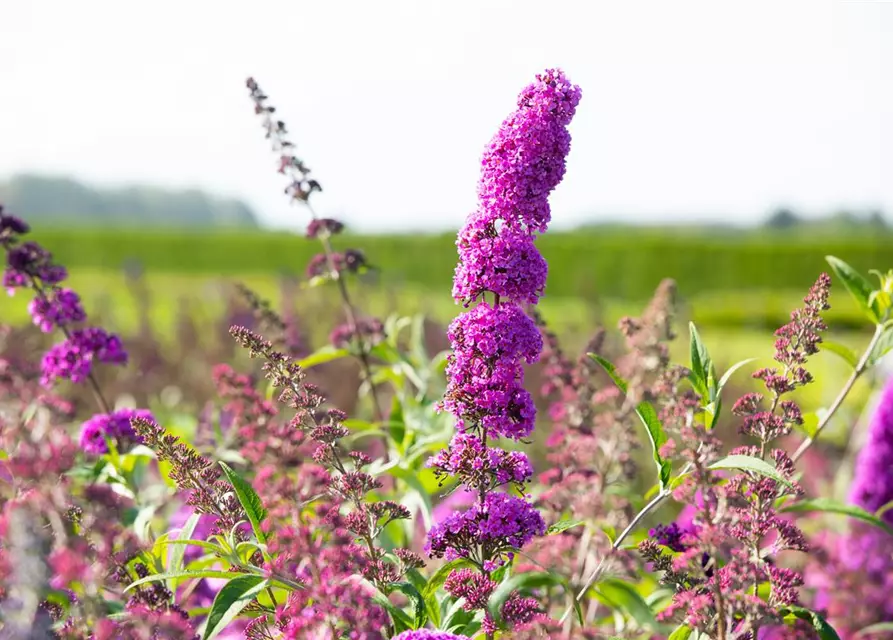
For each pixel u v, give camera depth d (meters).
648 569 4.69
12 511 2.56
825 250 44.25
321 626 2.88
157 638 3.01
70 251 56.34
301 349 6.54
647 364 3.11
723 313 31.48
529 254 3.37
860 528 6.17
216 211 165.38
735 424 9.40
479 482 3.38
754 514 3.43
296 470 4.10
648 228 71.06
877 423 6.10
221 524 3.37
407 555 3.45
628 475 4.34
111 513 2.99
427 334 12.65
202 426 5.80
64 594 3.21
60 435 3.00
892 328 4.19
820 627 3.28
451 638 2.92
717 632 3.18
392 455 5.32
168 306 23.22
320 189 5.41
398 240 47.44
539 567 2.86
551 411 5.31
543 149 3.36
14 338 7.01
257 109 5.32
